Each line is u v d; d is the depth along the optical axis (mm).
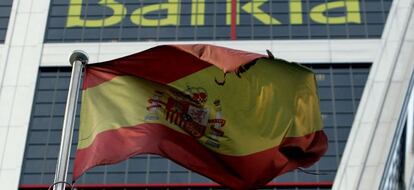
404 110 37250
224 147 25375
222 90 25750
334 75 59844
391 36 59594
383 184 40938
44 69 61094
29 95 59312
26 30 63250
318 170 54500
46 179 55312
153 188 54312
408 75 49000
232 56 25234
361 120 54844
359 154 52812
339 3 63812
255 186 25328
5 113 58156
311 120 25891
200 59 25328
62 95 59625
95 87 25484
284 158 25438
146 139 24875
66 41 62594
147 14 63906
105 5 64688
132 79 25641
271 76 26000
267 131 25547
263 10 63562
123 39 62438
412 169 29109
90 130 24984
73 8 64625
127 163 55250
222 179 25266
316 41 61500
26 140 57000
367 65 60219
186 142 25281
